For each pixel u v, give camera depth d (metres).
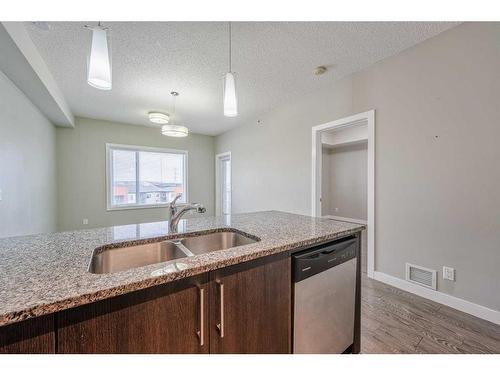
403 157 2.24
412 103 2.16
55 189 4.02
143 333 0.71
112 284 0.64
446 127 1.94
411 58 2.16
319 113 3.12
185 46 2.11
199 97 3.32
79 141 4.32
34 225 3.04
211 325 0.85
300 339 1.12
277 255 1.05
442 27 1.89
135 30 1.87
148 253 1.24
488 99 1.72
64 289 0.61
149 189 5.15
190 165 5.65
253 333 0.97
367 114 2.53
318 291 1.19
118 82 2.84
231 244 1.47
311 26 1.86
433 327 1.68
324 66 2.50
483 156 1.75
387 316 1.82
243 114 4.23
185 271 0.75
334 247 1.28
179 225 1.58
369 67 2.51
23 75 2.20
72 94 3.22
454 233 1.91
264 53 2.24
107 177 4.58
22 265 0.80
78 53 2.20
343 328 1.34
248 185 4.64
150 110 3.92
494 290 1.71
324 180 6.79
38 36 1.95
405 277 2.23
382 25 1.86
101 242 1.14
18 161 2.55
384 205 2.39
